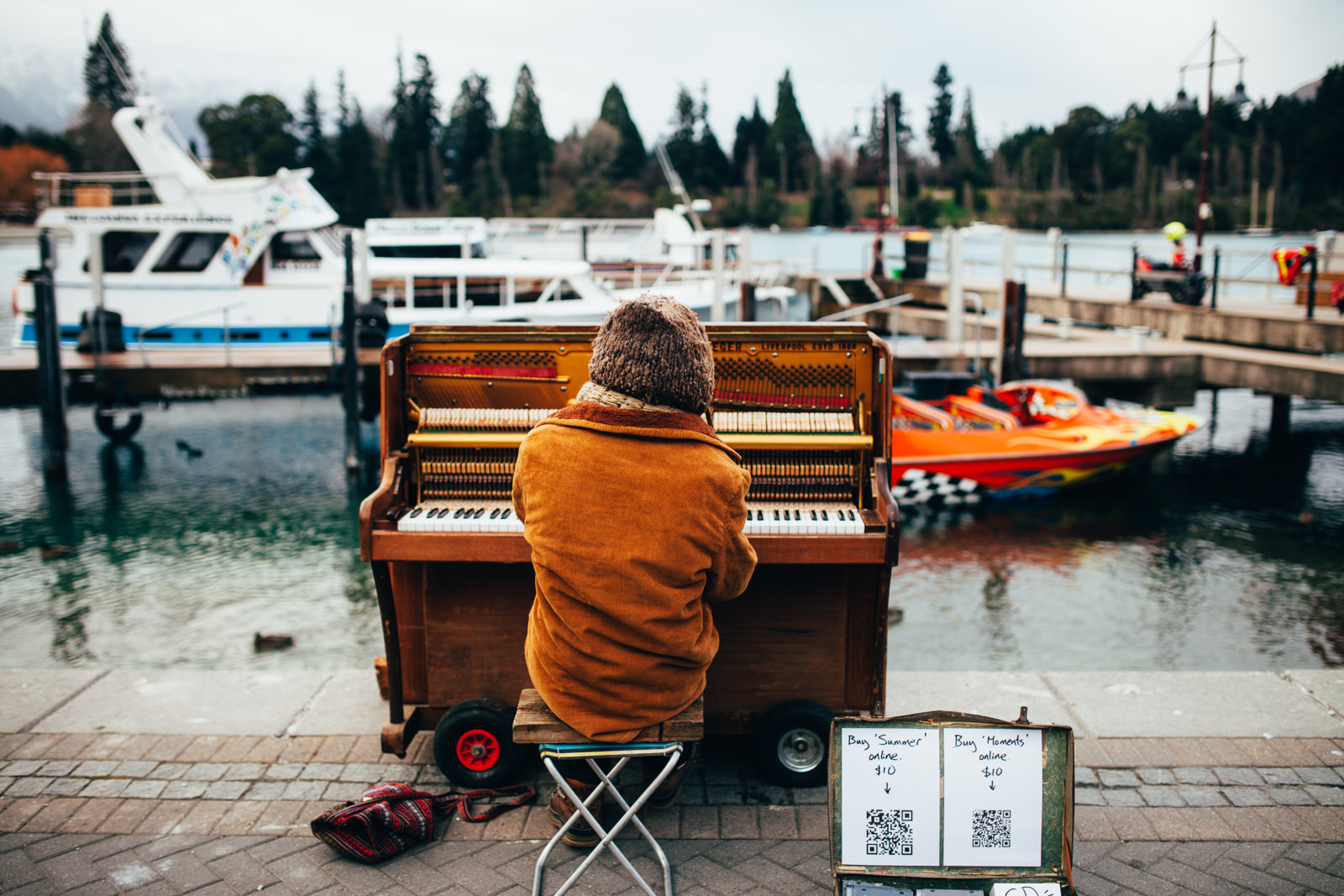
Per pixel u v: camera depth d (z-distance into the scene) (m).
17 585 8.77
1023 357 13.59
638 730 2.44
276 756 3.60
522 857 2.97
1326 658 6.91
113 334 14.29
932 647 7.18
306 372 13.44
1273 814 3.18
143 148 15.35
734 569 2.53
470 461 3.36
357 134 82.81
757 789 3.38
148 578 9.01
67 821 3.16
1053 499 11.56
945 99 122.50
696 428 2.42
